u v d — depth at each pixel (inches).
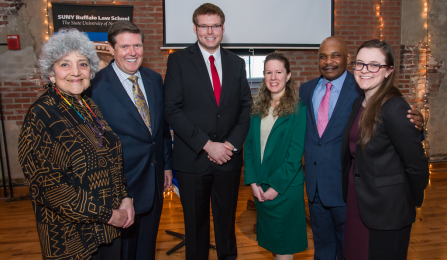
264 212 67.2
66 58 43.7
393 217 47.9
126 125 60.3
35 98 147.4
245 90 74.9
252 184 69.0
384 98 48.4
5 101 144.9
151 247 66.1
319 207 67.7
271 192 65.1
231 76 70.7
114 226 47.5
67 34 44.7
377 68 48.6
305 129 66.8
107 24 145.9
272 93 69.5
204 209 71.3
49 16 144.3
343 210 63.6
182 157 69.3
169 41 150.3
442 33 177.9
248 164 70.6
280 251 65.9
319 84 71.0
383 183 48.4
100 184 45.1
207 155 68.2
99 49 145.8
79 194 41.6
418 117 46.1
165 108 68.0
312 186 65.8
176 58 69.1
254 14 155.4
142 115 63.1
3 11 141.9
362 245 51.6
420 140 46.4
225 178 70.6
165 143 73.1
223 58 71.6
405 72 176.4
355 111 56.4
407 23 173.0
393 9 170.4
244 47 156.4
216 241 74.2
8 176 144.7
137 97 62.9
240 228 107.3
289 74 67.8
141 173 61.6
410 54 175.6
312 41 161.8
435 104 180.9
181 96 68.2
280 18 157.6
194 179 68.8
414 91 178.4
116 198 48.6
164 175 71.5
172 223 111.9
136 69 61.6
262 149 69.1
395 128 46.0
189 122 66.2
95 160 44.8
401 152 46.7
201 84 67.8
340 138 63.4
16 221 114.6
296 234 66.1
